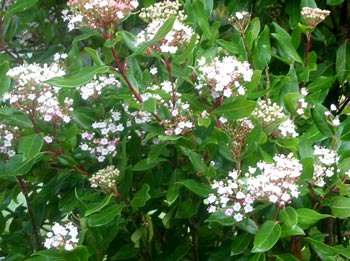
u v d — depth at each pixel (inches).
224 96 24.0
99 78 27.1
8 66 24.3
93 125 26.1
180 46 23.8
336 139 26.6
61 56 28.4
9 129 26.3
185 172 25.9
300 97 25.6
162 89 24.5
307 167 23.1
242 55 28.1
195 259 28.9
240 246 23.8
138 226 27.4
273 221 22.3
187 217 26.0
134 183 27.6
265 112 24.5
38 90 24.0
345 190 24.4
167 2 24.6
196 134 24.9
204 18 28.2
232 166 25.5
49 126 25.3
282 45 29.1
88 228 24.9
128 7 22.8
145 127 25.0
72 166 26.5
